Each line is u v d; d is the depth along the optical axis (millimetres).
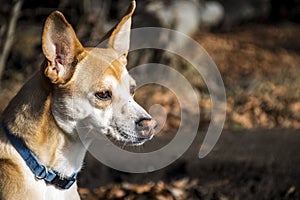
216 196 10109
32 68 16109
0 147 6562
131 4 7223
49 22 6504
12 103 6797
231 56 20594
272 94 16531
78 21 15820
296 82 17578
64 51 6617
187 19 17328
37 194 6555
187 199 10070
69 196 6883
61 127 6621
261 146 12078
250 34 23594
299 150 11734
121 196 9938
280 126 14672
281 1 26688
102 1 16062
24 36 16953
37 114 6582
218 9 22688
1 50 14461
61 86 6566
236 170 10906
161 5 17031
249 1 25188
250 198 10094
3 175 6473
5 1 16109
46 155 6613
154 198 9906
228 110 15398
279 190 10258
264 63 20391
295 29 25516
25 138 6562
